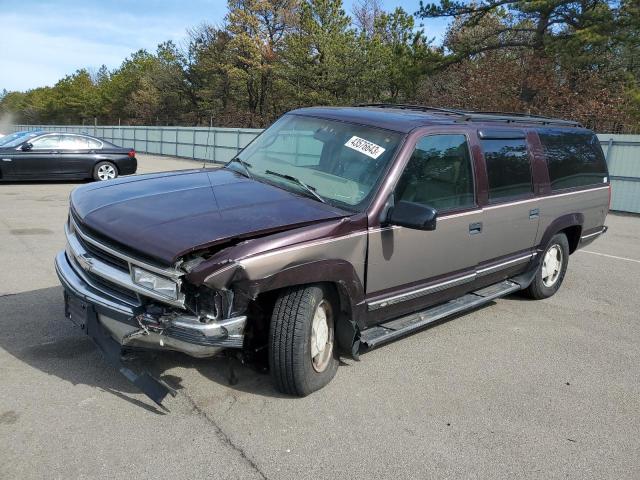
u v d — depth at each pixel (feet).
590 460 10.82
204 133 97.71
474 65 92.38
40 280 19.39
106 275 10.87
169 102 199.41
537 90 84.23
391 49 112.98
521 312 19.53
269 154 15.20
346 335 12.62
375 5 148.66
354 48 116.57
